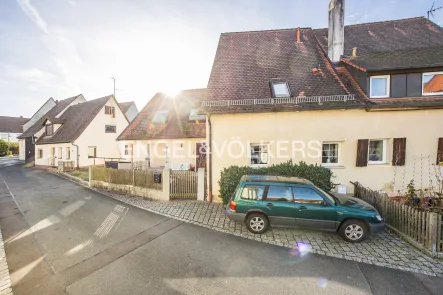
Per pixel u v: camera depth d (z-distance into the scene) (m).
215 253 4.91
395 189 8.30
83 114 22.23
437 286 3.82
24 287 3.83
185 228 6.26
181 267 4.39
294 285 3.85
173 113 16.52
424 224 4.98
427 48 9.15
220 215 7.23
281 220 5.67
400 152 8.18
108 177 10.94
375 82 8.65
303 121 8.41
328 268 4.34
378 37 11.26
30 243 5.50
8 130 47.88
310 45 11.13
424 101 7.95
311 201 5.58
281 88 9.11
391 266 4.39
